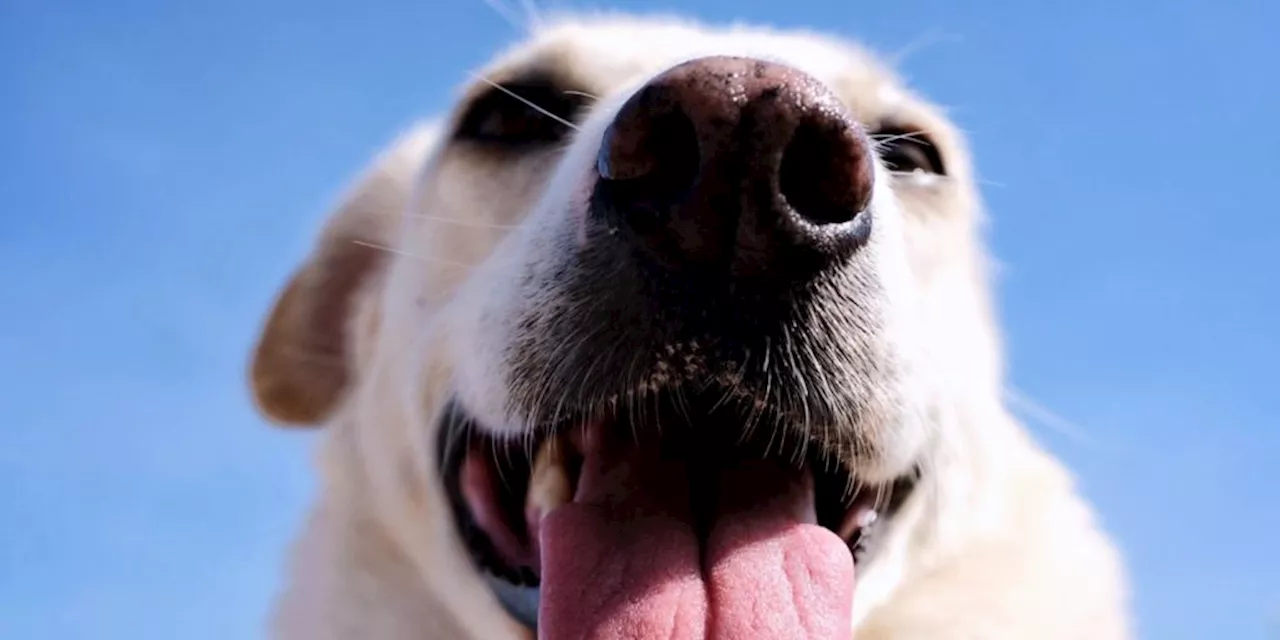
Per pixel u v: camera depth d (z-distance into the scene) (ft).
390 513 1.17
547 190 0.95
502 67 1.13
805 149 0.75
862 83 1.14
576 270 0.85
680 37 1.16
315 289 1.40
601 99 1.05
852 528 0.97
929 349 0.93
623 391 0.82
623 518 0.86
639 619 0.82
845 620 0.83
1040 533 1.22
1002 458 1.21
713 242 0.77
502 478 0.98
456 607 1.09
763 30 1.23
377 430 1.19
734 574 0.84
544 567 0.85
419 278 1.13
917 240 1.13
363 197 1.39
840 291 0.82
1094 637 1.20
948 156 1.18
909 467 0.97
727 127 0.73
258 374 1.41
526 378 0.87
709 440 0.89
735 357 0.81
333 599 1.23
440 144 1.18
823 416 0.84
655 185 0.78
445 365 1.04
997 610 1.15
